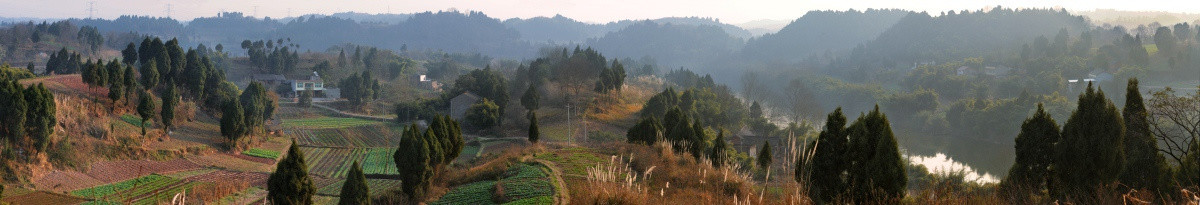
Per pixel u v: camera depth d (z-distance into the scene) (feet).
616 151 155.63
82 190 175.22
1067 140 71.10
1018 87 553.64
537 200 104.12
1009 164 302.86
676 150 159.02
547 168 132.87
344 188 113.50
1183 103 90.84
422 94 558.97
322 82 535.60
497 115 328.90
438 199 124.26
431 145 130.72
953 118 428.56
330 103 477.36
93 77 247.91
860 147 69.36
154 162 218.18
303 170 116.98
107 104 258.98
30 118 182.70
